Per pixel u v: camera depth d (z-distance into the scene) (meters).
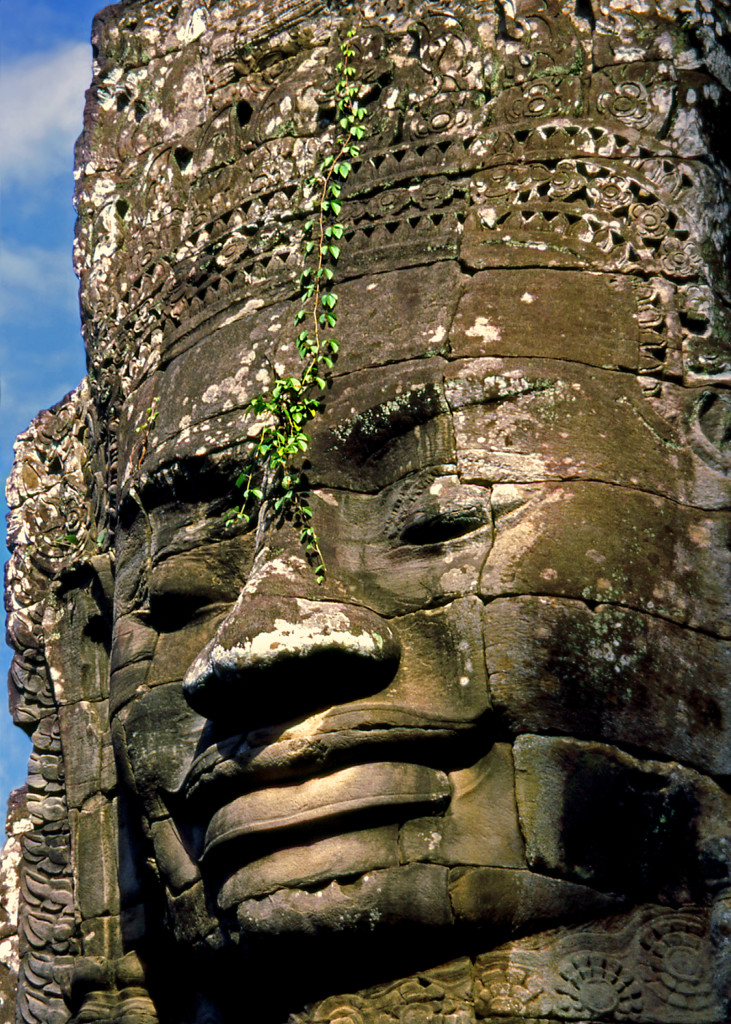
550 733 11.04
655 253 12.36
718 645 11.58
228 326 12.90
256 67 14.05
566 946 10.95
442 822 11.00
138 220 14.30
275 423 12.24
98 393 14.41
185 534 12.72
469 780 11.12
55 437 16.09
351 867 10.88
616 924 11.02
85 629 14.84
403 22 13.47
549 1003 10.83
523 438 11.60
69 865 14.89
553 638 11.13
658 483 11.73
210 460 12.47
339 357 12.19
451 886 10.86
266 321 12.67
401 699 11.14
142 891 13.45
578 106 12.77
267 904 11.00
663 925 11.05
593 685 11.13
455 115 12.84
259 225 13.15
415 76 13.14
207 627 12.59
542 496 11.45
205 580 12.54
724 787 11.35
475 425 11.64
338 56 13.59
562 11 13.17
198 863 12.09
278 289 12.75
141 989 13.48
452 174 12.59
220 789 11.42
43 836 15.14
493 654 11.11
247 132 13.74
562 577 11.27
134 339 13.91
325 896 10.89
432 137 12.80
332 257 12.59
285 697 11.19
